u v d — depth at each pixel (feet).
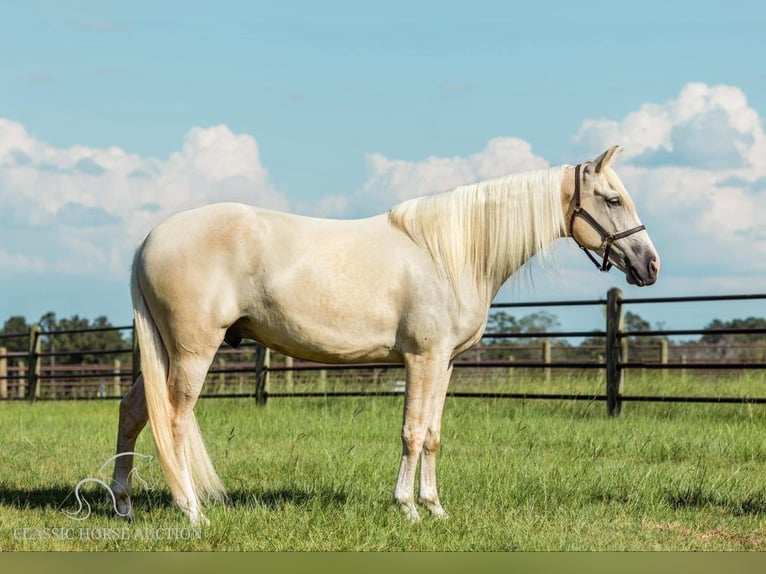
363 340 21.95
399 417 43.47
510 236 22.62
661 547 20.42
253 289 21.62
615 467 29.55
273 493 25.85
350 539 20.27
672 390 50.11
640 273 22.93
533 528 21.90
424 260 21.99
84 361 147.95
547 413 45.47
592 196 23.09
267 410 48.44
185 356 21.57
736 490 26.30
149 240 21.95
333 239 22.02
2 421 46.19
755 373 60.13
